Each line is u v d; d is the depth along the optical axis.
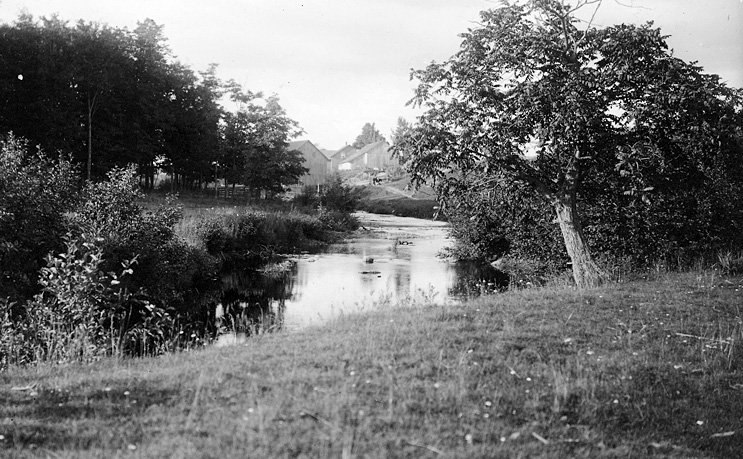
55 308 11.14
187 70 53.91
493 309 10.41
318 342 8.14
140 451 4.66
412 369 6.72
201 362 7.49
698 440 5.68
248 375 6.52
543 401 6.04
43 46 41.25
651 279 14.49
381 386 6.16
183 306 15.98
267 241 29.81
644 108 13.66
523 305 10.86
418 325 8.92
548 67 14.09
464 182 15.87
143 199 38.00
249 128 55.06
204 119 53.34
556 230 18.86
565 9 14.42
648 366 7.41
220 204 45.03
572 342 8.27
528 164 15.25
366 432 5.01
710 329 9.46
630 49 13.48
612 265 16.22
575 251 14.79
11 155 12.73
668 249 17.11
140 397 6.03
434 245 34.56
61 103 42.62
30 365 8.59
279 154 53.84
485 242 25.78
